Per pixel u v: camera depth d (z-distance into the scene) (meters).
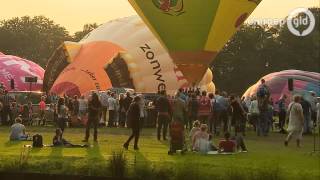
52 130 47.38
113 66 67.88
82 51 71.19
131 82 67.50
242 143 32.28
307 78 80.94
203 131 31.28
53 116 53.78
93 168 21.33
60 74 70.50
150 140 38.53
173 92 68.94
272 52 144.12
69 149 31.80
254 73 144.50
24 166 22.25
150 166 20.78
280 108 47.59
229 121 44.69
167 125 38.06
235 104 41.59
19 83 91.38
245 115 43.31
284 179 19.41
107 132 45.31
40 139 32.94
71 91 68.44
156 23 49.00
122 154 21.97
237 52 146.88
